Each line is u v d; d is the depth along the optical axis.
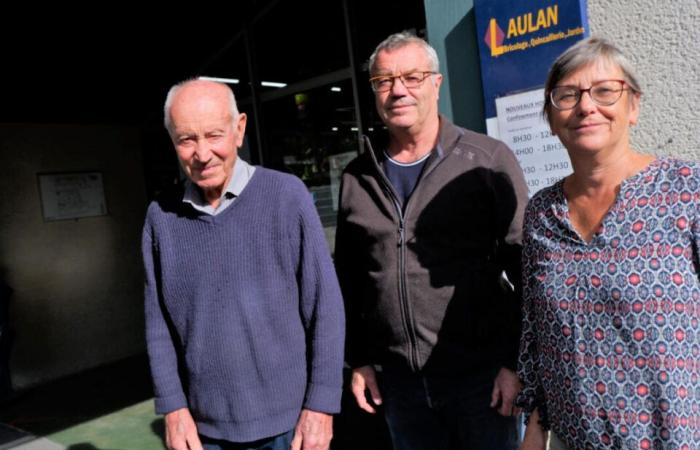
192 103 1.63
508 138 2.20
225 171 1.68
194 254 1.70
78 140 5.50
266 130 4.99
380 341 1.90
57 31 4.91
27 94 5.04
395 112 1.81
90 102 5.47
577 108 1.28
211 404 1.70
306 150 4.72
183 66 5.47
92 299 5.56
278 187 1.71
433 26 2.40
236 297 1.66
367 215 1.88
